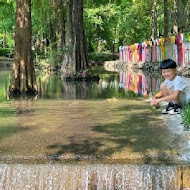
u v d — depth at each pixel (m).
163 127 6.27
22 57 13.67
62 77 24.11
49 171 4.45
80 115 7.72
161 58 31.83
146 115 7.55
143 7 39.53
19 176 4.47
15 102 10.59
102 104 9.67
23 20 13.62
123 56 46.56
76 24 22.69
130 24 43.75
